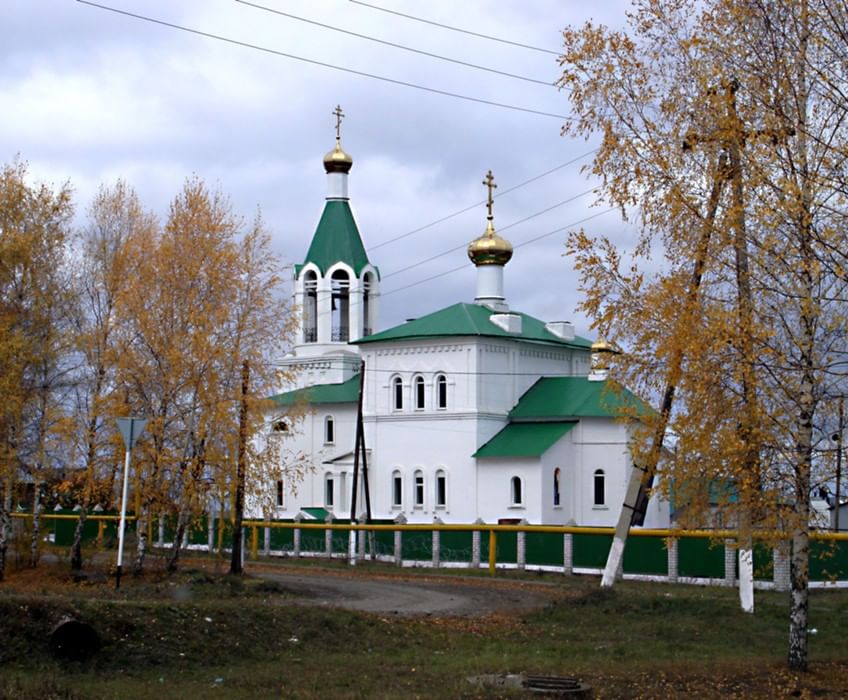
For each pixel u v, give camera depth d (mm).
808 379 20531
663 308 22484
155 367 38781
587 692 19891
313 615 26812
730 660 24641
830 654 25797
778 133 20672
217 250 39375
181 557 55812
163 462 38406
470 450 75062
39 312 37688
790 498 21484
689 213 22359
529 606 35438
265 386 39719
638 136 23297
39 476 40188
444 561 54906
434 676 21750
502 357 77312
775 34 21031
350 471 80125
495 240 82188
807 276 20297
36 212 38062
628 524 35688
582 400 74938
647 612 32438
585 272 24219
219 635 23938
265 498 40688
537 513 71875
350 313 83375
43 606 22281
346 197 85438
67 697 18375
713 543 22859
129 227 44812
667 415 24297
